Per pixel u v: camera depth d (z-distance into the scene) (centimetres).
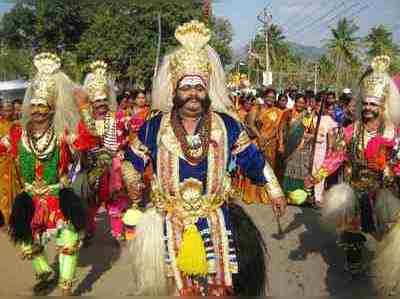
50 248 645
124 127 648
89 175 593
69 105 465
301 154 949
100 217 817
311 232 746
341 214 525
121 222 664
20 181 475
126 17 3309
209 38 369
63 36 3631
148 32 3266
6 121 944
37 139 455
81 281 539
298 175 946
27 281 532
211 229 362
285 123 984
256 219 826
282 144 980
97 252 639
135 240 368
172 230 362
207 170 361
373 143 512
